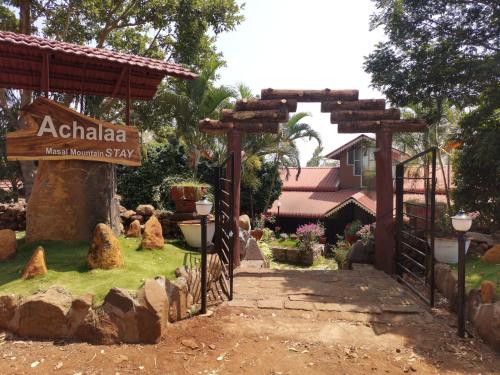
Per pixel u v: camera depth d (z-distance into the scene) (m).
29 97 12.95
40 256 4.79
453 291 5.34
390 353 4.11
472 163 8.27
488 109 7.87
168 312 4.62
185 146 14.64
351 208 22.39
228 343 4.28
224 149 14.49
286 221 24.00
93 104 12.50
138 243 6.35
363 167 24.19
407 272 6.84
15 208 8.18
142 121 15.12
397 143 11.02
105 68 7.16
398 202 7.08
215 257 6.21
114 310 4.16
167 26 14.38
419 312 5.23
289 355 4.05
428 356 4.04
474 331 4.58
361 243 8.44
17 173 17.77
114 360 3.78
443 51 8.13
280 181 20.38
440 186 14.79
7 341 4.06
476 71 7.58
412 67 8.37
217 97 13.44
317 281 6.69
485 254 6.22
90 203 6.12
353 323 4.88
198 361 3.87
